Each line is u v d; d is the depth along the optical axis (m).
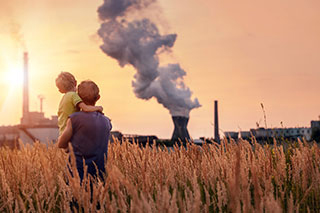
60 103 4.23
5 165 4.75
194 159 4.45
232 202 2.27
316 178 3.52
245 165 3.82
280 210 2.46
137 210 2.26
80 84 4.09
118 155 4.72
